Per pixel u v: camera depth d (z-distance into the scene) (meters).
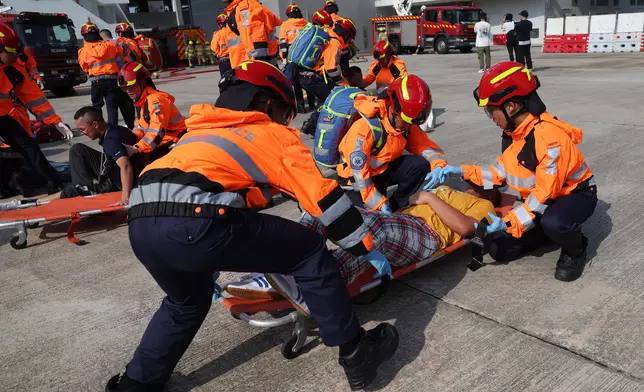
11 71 4.89
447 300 2.81
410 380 2.21
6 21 14.26
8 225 3.79
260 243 1.81
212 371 2.35
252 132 1.83
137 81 4.40
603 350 2.31
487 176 3.19
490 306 2.72
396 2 27.42
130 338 2.68
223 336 2.61
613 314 2.58
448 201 3.16
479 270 3.12
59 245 4.00
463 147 5.96
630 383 2.10
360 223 1.92
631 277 2.92
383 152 3.39
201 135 1.85
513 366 2.25
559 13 27.92
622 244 3.32
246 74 1.92
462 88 11.02
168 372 2.07
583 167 2.80
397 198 3.84
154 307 2.98
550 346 2.37
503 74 2.62
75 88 18.09
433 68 16.36
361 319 2.67
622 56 17.45
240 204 1.78
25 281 3.40
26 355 2.57
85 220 4.54
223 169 1.76
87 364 2.48
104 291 3.21
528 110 2.68
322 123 3.89
